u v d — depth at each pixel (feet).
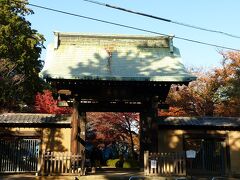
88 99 56.49
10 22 100.89
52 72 52.70
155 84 54.29
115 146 127.75
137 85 55.01
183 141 65.05
